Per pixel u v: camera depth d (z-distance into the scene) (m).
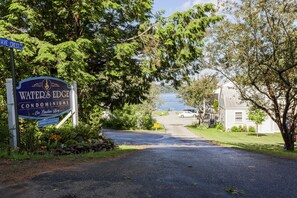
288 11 13.16
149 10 14.74
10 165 5.80
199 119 44.28
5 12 12.77
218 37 14.98
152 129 36.59
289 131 16.91
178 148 13.18
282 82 15.11
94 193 4.15
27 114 8.87
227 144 17.80
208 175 5.63
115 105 15.73
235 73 16.27
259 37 14.14
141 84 14.89
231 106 36.91
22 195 3.98
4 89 10.63
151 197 4.04
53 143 8.74
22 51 10.52
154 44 12.88
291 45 13.05
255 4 13.61
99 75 14.83
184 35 12.23
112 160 7.30
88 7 11.79
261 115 30.56
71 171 5.48
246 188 4.68
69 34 13.65
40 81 9.38
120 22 14.59
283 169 6.58
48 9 12.67
